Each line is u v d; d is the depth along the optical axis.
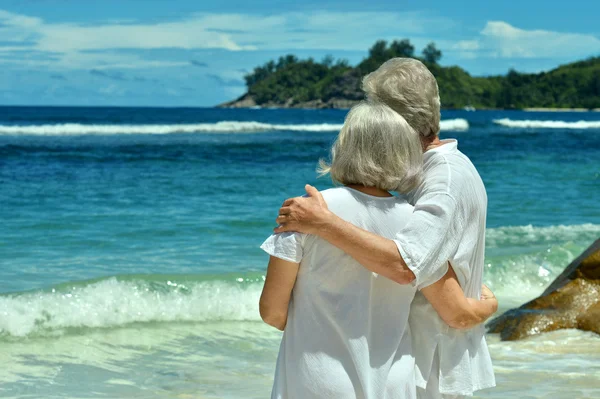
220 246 9.18
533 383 4.36
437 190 2.14
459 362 2.21
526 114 122.44
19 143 27.53
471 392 2.22
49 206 12.42
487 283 7.61
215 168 20.50
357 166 2.09
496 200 14.70
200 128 39.81
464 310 2.16
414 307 2.20
